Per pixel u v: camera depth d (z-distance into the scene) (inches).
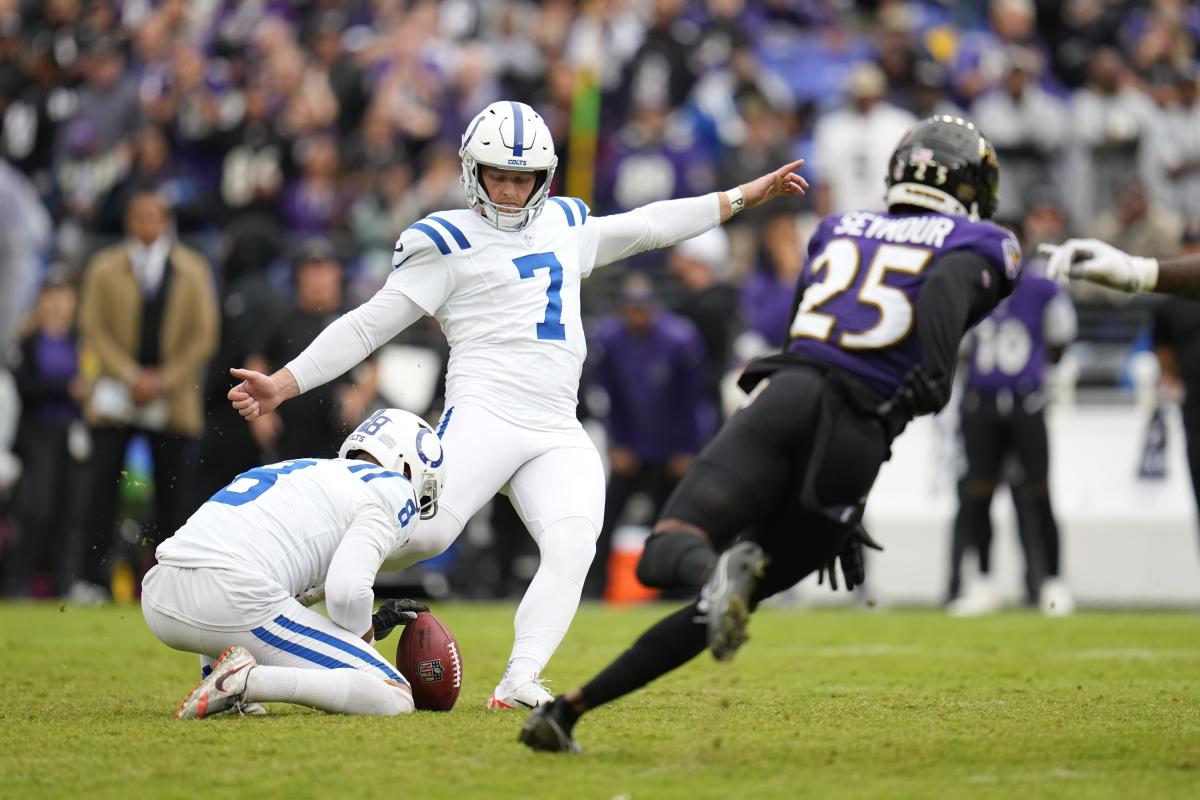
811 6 2482.8
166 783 558.3
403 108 2144.4
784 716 743.1
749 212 1895.9
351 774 569.9
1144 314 1803.6
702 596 544.1
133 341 1594.5
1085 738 664.4
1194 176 2034.9
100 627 1301.7
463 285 770.8
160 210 1601.9
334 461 758.5
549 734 602.9
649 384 1676.9
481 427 764.0
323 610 1471.5
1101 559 1701.5
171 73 2381.9
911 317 601.6
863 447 592.1
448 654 752.3
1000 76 2094.0
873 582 1724.9
